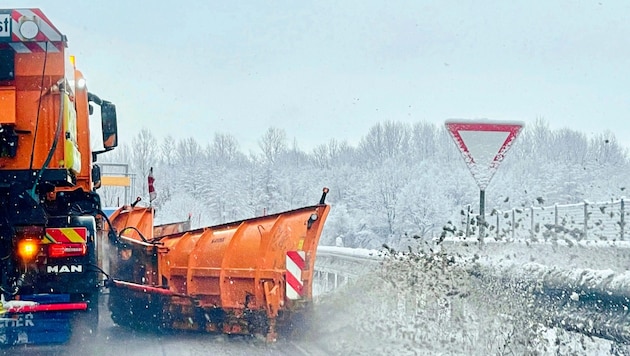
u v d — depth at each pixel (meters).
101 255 10.05
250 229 11.53
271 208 65.88
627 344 5.89
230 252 11.36
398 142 81.12
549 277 7.21
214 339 11.17
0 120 8.18
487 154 8.80
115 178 23.55
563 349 6.96
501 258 9.08
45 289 8.32
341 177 66.94
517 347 7.62
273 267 11.15
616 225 11.29
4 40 8.34
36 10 8.38
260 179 67.38
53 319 8.31
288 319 11.01
